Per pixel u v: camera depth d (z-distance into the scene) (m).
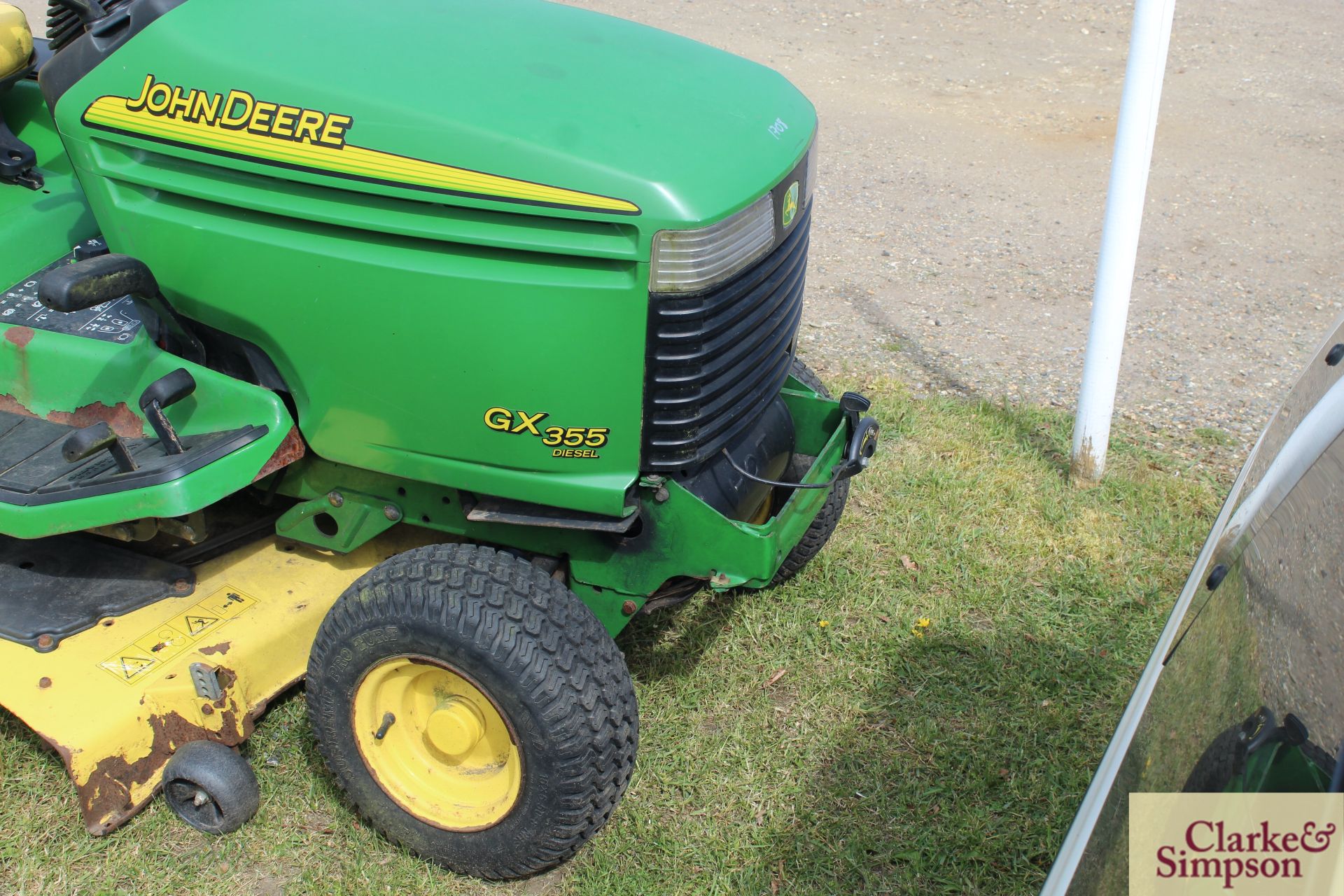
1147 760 1.65
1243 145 7.56
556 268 2.14
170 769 2.59
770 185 2.25
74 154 2.40
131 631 2.74
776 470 2.80
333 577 2.93
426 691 2.52
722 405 2.35
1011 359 4.93
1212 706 1.60
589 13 2.71
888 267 5.86
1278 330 5.23
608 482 2.31
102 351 2.61
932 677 3.18
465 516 2.54
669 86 2.34
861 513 3.84
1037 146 7.63
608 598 2.56
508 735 2.37
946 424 4.34
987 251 6.07
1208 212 6.56
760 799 2.79
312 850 2.65
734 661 3.23
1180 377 4.80
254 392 2.42
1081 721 3.04
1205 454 4.23
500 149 2.10
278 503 3.11
